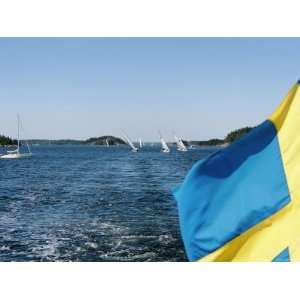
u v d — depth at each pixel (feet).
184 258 47.60
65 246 53.01
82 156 408.05
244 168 13.50
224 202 13.44
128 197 101.50
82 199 98.48
